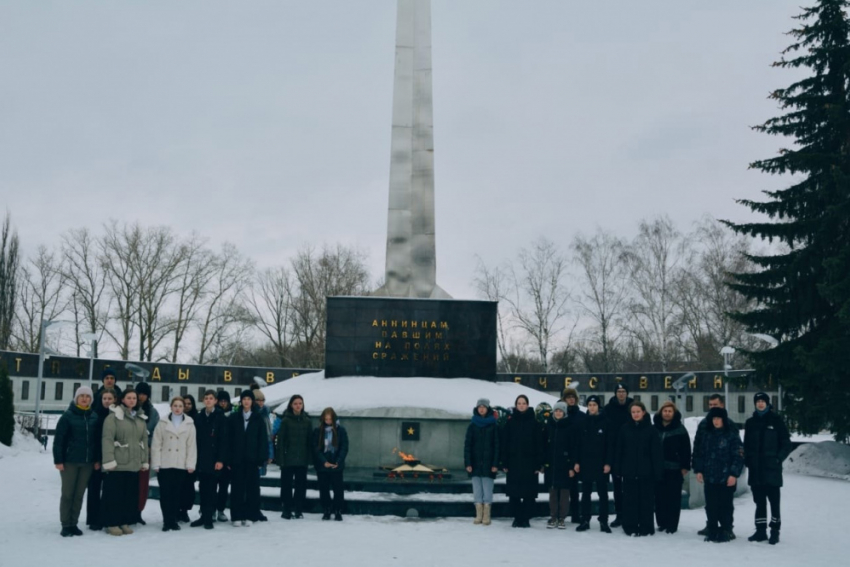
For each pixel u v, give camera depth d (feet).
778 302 74.08
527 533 35.96
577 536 35.42
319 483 39.32
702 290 146.30
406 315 64.59
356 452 57.00
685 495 46.98
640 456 36.27
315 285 175.11
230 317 178.29
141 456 34.58
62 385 133.39
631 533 36.17
